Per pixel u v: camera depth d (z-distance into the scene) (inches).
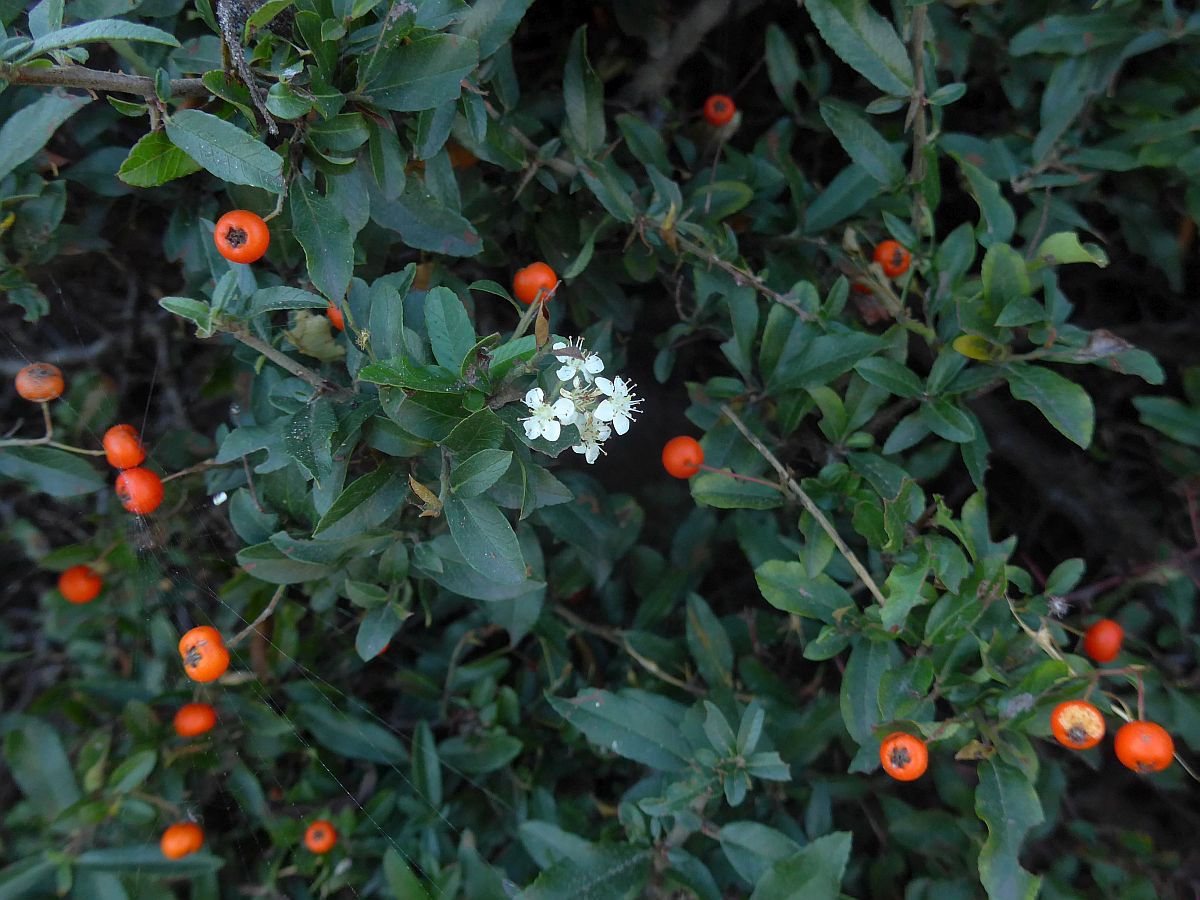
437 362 10.3
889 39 11.7
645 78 14.1
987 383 11.6
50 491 12.1
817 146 14.6
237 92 10.2
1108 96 12.8
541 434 10.1
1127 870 13.1
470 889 12.6
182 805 12.8
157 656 13.0
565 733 13.5
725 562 14.7
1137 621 13.1
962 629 11.1
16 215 11.5
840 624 11.4
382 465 10.5
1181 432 12.7
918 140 11.9
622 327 13.3
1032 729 10.9
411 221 11.2
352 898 13.2
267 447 10.8
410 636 14.0
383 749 13.4
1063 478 14.3
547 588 13.5
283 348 11.2
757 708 11.7
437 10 10.6
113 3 11.0
